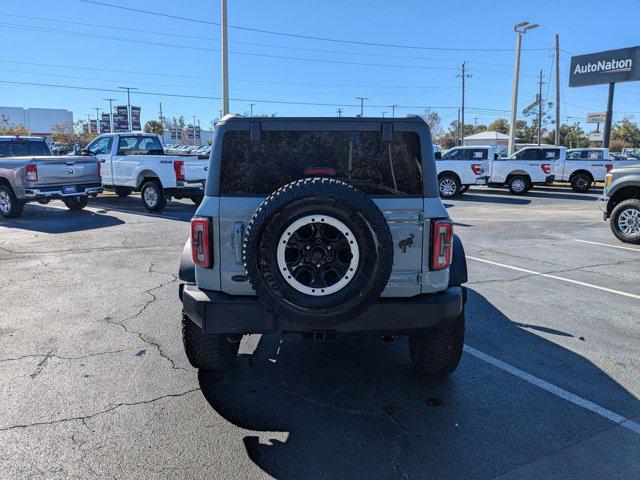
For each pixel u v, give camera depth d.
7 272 7.13
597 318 5.42
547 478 2.76
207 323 3.24
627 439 3.15
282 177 3.33
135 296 6.02
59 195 11.82
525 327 5.14
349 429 3.23
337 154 3.35
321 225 2.83
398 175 3.32
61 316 5.30
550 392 3.75
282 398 3.63
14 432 3.13
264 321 3.20
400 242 3.25
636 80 29.42
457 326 3.68
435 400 3.62
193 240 3.30
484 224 12.34
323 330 3.19
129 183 13.77
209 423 3.28
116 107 69.69
